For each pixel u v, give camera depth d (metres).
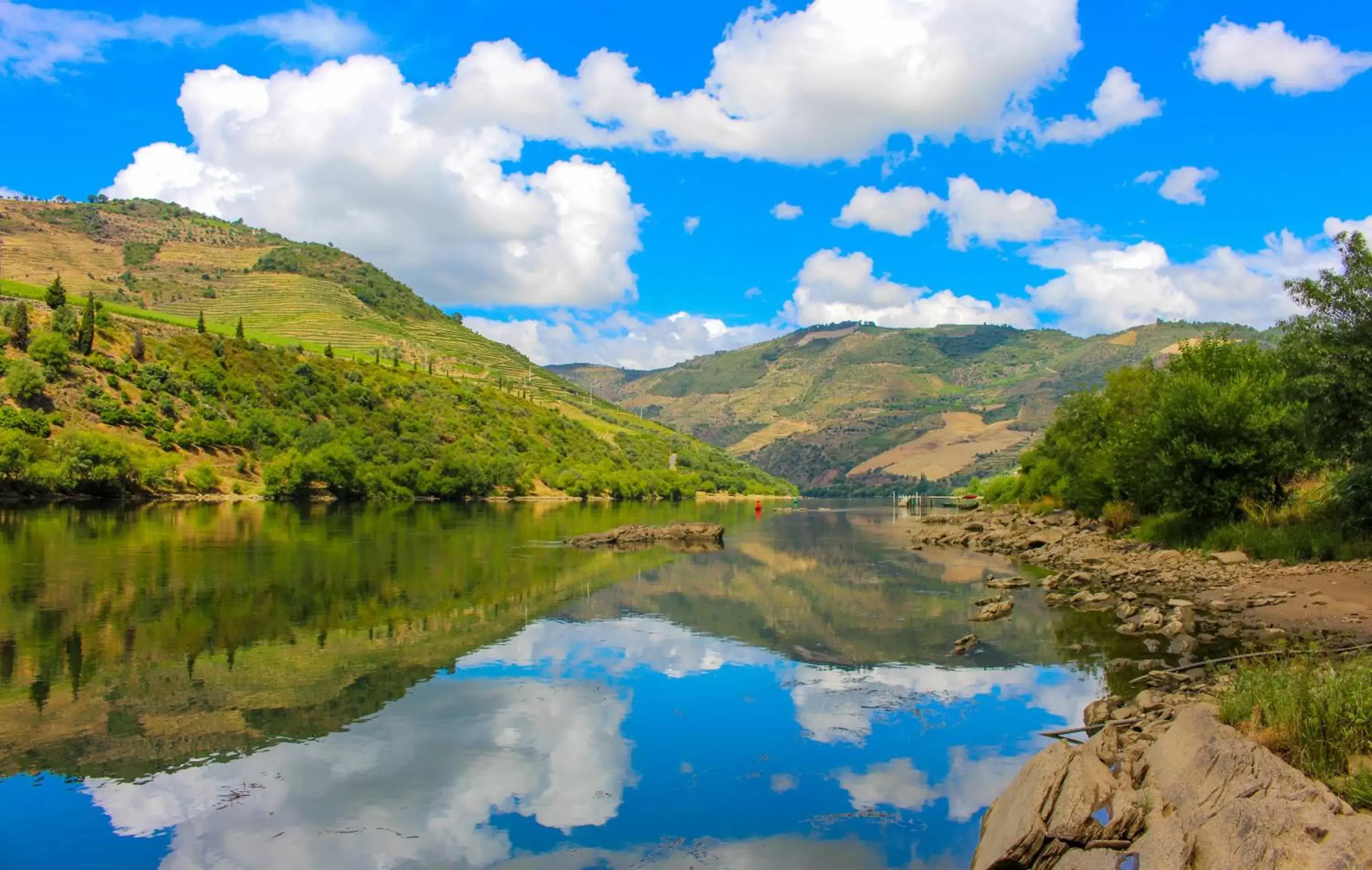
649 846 11.09
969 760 14.23
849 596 33.44
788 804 12.43
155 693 17.98
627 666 20.97
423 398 154.50
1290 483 39.50
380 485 113.56
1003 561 47.31
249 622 25.92
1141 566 35.69
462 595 32.12
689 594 33.69
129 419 98.62
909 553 53.28
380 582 34.84
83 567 37.81
